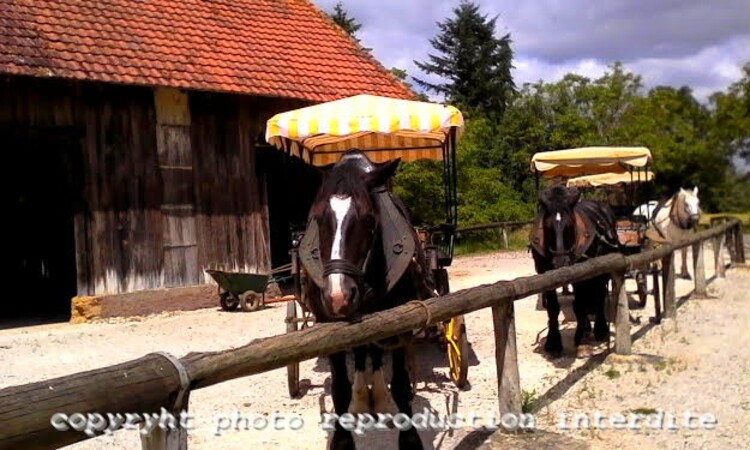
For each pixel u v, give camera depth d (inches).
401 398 198.4
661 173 1755.7
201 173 547.5
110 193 505.7
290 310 297.7
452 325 285.4
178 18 574.6
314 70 596.4
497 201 1167.6
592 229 344.2
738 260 736.3
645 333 392.5
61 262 597.6
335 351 163.6
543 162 516.7
